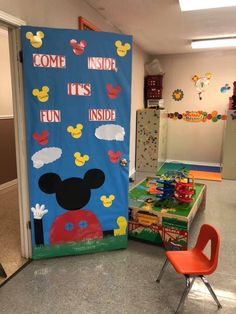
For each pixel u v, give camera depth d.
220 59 5.84
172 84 6.29
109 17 3.63
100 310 1.86
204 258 1.95
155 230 2.63
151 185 3.38
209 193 4.41
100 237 2.57
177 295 2.02
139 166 5.77
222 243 2.80
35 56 2.12
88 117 2.34
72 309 1.87
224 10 3.32
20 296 1.99
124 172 2.53
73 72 2.23
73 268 2.34
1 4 1.89
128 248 2.66
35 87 2.17
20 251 2.59
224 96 5.98
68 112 2.29
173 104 6.37
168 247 2.59
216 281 2.19
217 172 5.70
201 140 6.32
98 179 2.47
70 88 2.25
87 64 2.25
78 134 2.35
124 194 2.56
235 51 5.71
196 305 1.92
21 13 2.08
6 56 4.49
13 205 3.73
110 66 2.31
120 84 2.37
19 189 2.37
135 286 2.11
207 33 4.42
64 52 2.18
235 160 5.16
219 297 2.00
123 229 2.61
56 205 2.41
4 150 4.50
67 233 2.48
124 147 2.48
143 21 3.81
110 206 2.54
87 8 3.16
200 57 5.96
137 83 5.47
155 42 5.02
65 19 2.70
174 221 2.53
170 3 3.15
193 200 2.98
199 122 6.25
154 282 2.16
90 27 3.21
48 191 2.37
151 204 2.80
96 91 2.32
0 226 3.10
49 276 2.22
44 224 2.41
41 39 2.11
